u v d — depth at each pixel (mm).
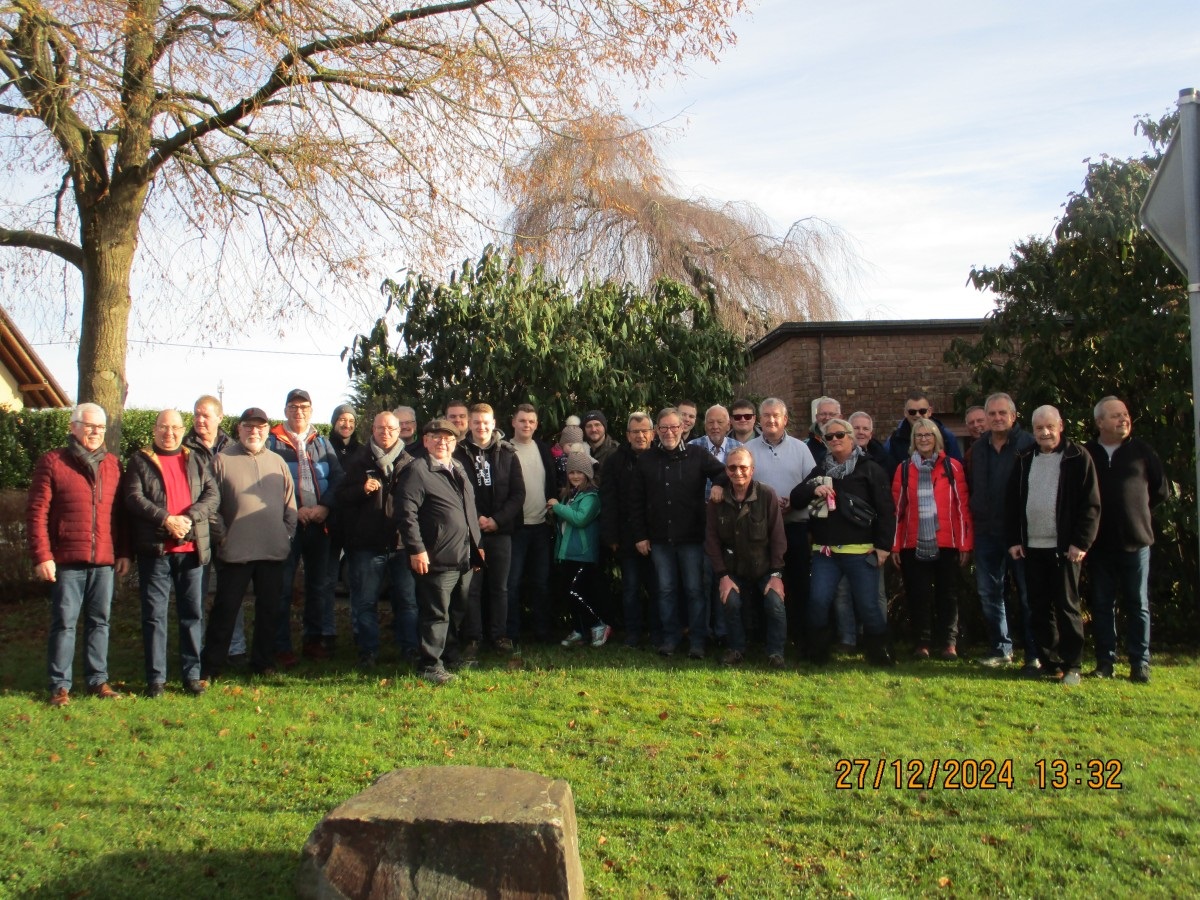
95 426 6203
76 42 7922
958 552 7168
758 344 14180
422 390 8734
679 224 20156
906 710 5875
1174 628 7637
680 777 4824
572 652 7449
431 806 3498
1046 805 4449
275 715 5805
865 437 7867
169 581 6371
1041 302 8211
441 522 6574
